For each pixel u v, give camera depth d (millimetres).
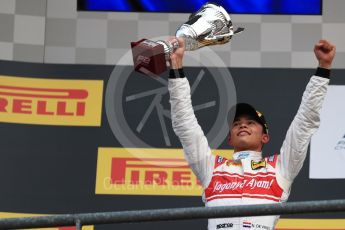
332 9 20281
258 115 15141
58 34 20312
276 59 20109
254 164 14750
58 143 19109
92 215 12906
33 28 20312
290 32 20203
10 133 19141
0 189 18797
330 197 18719
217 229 14492
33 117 19281
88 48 20250
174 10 20359
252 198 14477
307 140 14492
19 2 20375
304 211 12523
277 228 18406
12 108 19297
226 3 20344
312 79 14367
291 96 19391
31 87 19469
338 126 19016
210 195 14703
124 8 20406
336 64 20016
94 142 19141
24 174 18906
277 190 14578
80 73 19594
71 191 18844
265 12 20281
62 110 19359
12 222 12992
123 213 12852
